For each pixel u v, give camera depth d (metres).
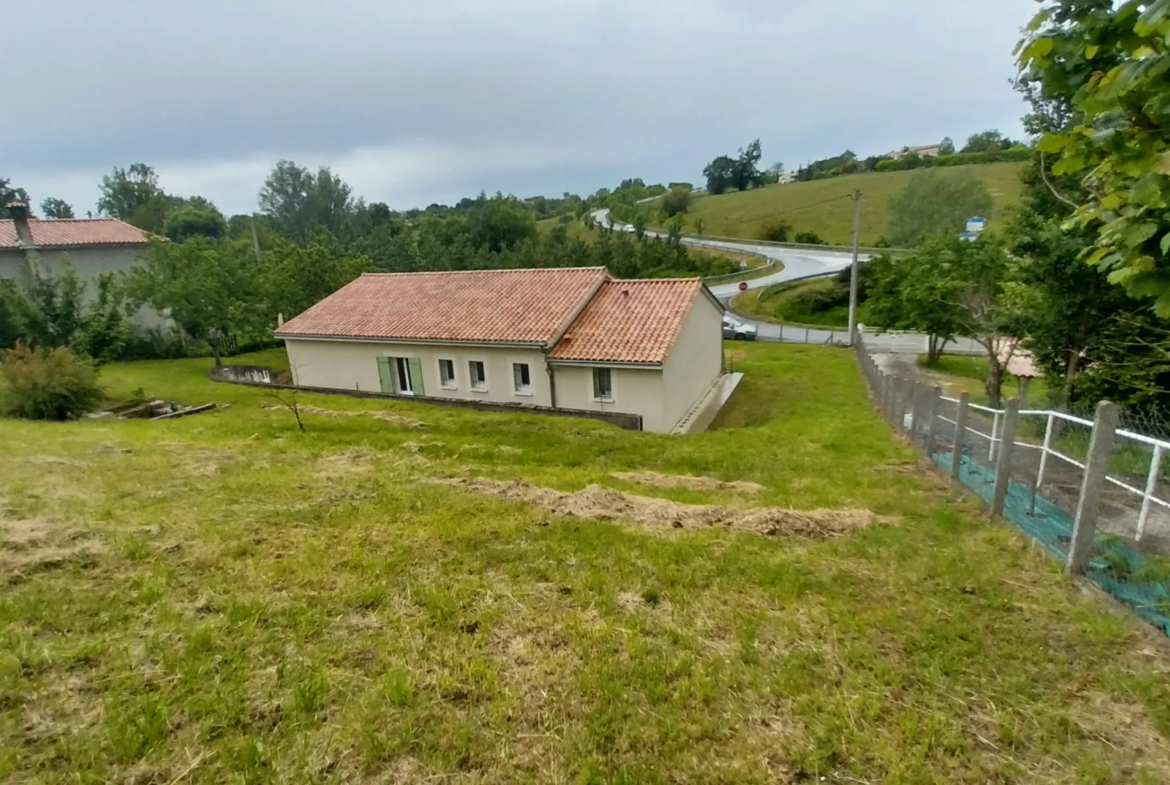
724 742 3.28
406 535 6.15
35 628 4.30
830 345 33.28
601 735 3.33
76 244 33.75
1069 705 3.46
